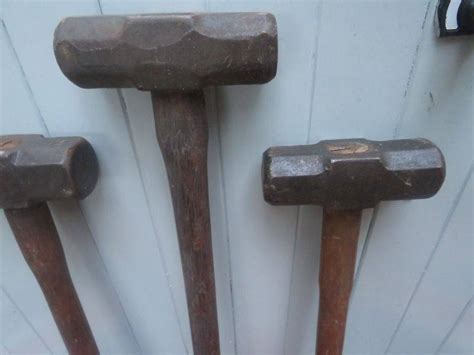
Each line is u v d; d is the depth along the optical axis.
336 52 0.43
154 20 0.33
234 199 0.54
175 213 0.44
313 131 0.48
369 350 0.71
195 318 0.51
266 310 0.66
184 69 0.35
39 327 0.68
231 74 0.35
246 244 0.58
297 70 0.45
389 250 0.58
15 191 0.44
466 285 0.60
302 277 0.61
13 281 0.62
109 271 0.62
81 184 0.45
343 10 0.41
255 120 0.48
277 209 0.55
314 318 0.66
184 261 0.47
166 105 0.39
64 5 0.41
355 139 0.46
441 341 0.68
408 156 0.41
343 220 0.45
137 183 0.53
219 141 0.49
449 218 0.54
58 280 0.52
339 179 0.41
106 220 0.56
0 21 0.42
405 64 0.44
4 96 0.46
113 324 0.68
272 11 0.41
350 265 0.48
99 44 0.34
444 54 0.43
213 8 0.41
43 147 0.43
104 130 0.49
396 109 0.47
